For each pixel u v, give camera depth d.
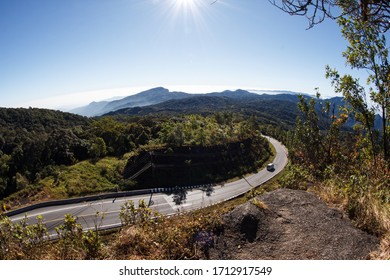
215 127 61.00
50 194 31.05
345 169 6.22
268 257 2.87
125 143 52.84
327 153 7.21
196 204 32.22
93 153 45.22
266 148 63.00
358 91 6.29
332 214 3.65
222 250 3.01
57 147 45.47
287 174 6.07
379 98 5.99
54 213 26.88
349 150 7.04
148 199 33.38
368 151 6.63
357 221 3.45
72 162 44.50
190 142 50.12
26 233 3.29
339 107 6.93
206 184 42.28
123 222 3.83
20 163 41.34
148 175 41.12
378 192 4.02
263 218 3.49
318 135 7.39
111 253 3.18
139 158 44.06
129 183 38.03
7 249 3.20
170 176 42.78
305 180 5.71
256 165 52.09
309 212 3.69
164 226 3.52
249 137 59.84
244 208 3.61
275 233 3.25
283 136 73.00
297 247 2.99
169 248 3.09
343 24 5.51
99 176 38.12
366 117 6.32
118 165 42.50
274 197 4.17
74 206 28.77
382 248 2.85
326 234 3.17
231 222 3.40
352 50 5.95
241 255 2.92
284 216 3.60
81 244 3.22
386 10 2.74
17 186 33.28
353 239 3.07
